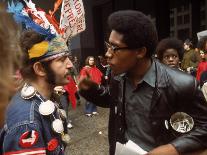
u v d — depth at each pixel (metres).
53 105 1.38
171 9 12.20
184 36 11.88
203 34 3.29
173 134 1.36
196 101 1.33
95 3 14.04
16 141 1.27
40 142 1.30
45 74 1.43
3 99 0.51
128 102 1.44
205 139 1.30
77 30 2.74
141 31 1.32
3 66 0.51
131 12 1.34
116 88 1.51
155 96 1.35
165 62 2.23
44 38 1.41
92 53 14.17
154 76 1.37
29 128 1.28
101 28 14.24
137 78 1.40
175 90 1.33
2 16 0.52
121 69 1.38
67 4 2.68
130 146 1.38
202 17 11.38
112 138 1.55
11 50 0.53
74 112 7.36
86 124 6.37
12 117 1.30
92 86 1.61
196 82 1.35
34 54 1.38
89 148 5.06
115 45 1.34
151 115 1.37
